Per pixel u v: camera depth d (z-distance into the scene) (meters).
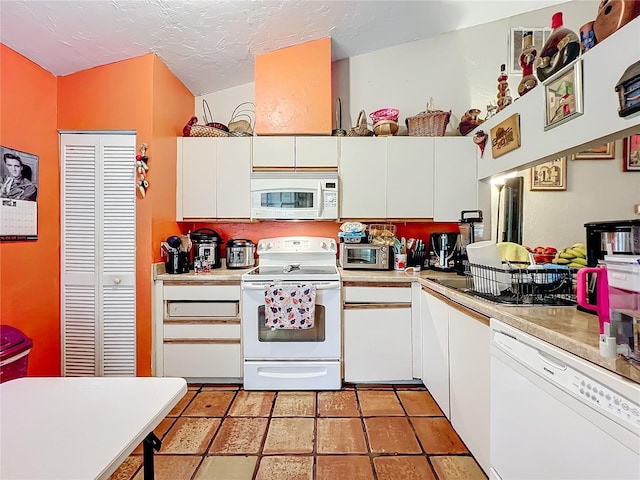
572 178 2.73
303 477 1.54
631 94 1.15
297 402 2.21
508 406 1.21
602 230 1.25
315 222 3.05
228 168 2.71
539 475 1.03
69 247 2.40
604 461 0.80
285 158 2.70
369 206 2.72
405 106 3.00
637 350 0.77
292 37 2.57
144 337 2.40
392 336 2.42
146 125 2.37
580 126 1.45
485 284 1.64
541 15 2.87
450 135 2.97
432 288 2.08
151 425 0.77
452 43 2.96
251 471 1.57
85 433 0.72
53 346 2.35
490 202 2.69
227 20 2.19
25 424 0.75
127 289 2.40
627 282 0.79
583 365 0.87
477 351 1.49
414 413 2.06
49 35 1.96
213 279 2.43
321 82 2.71
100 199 2.41
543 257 2.20
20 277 2.07
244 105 3.06
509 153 2.14
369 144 2.71
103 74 2.38
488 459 1.39
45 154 2.27
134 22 2.03
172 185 2.66
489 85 2.95
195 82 2.85
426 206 2.71
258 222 3.05
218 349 2.43
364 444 1.76
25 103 2.10
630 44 1.18
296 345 2.38
